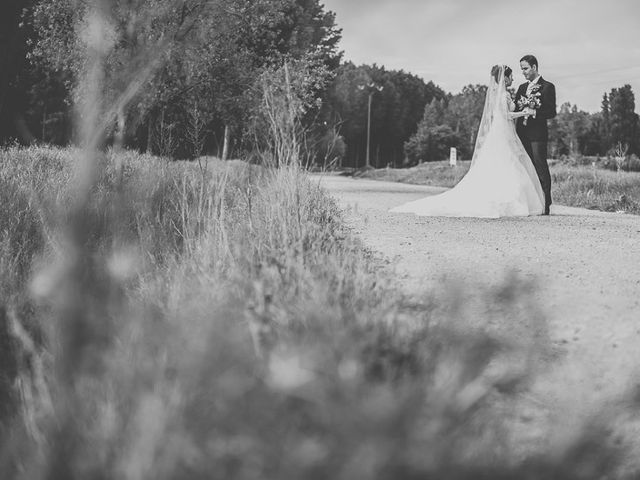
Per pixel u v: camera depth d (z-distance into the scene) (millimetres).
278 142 5348
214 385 1341
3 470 1623
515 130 9789
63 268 1561
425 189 20781
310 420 1275
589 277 4465
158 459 1263
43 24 17484
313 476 1100
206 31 13945
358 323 2076
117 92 1459
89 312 1578
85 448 1413
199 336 1464
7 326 2682
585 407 1700
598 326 3150
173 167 6523
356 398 1153
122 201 1735
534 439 1744
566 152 119375
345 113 125938
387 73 154875
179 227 4648
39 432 1700
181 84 16188
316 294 2570
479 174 9586
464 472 1188
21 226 4469
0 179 6273
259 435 1228
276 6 22734
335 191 17156
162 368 1474
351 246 4547
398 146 151125
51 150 10227
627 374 2381
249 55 21531
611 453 1369
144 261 3225
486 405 1683
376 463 1064
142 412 1355
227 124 19734
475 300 1622
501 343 1457
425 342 1807
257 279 3004
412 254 5410
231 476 1246
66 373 1558
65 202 1724
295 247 3742
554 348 2684
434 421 1179
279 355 1429
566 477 1303
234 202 6117
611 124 127562
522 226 7945
